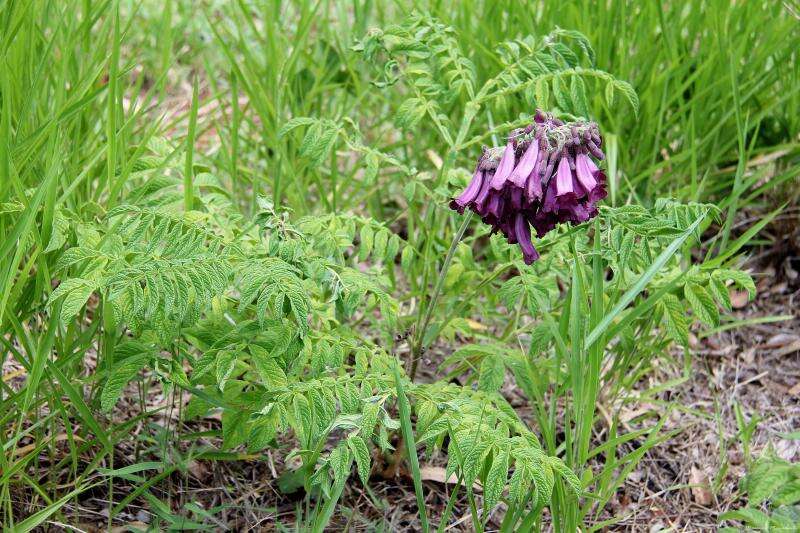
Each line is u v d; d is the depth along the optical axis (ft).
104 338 4.63
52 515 4.63
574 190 4.31
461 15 6.27
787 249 5.93
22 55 4.86
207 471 4.91
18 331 4.45
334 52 6.25
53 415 4.56
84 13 5.15
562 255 4.83
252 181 5.85
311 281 4.57
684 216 4.67
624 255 4.53
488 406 4.48
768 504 5.01
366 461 4.26
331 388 4.44
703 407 5.42
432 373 5.44
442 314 5.22
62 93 4.75
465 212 4.80
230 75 5.85
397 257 6.07
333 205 5.65
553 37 4.87
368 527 4.81
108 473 4.54
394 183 6.32
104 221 4.67
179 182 4.85
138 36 7.63
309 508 4.80
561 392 4.75
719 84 5.83
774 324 5.74
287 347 4.42
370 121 6.52
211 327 4.58
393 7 7.07
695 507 5.04
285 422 4.35
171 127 5.59
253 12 8.18
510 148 4.35
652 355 5.35
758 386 5.51
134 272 4.24
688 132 5.80
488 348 4.77
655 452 5.23
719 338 5.71
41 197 4.30
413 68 4.93
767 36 5.91
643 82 5.89
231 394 4.58
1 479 4.43
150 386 5.16
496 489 4.24
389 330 5.19
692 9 5.98
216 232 4.75
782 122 5.94
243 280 4.32
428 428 4.36
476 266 5.15
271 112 5.78
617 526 4.95
